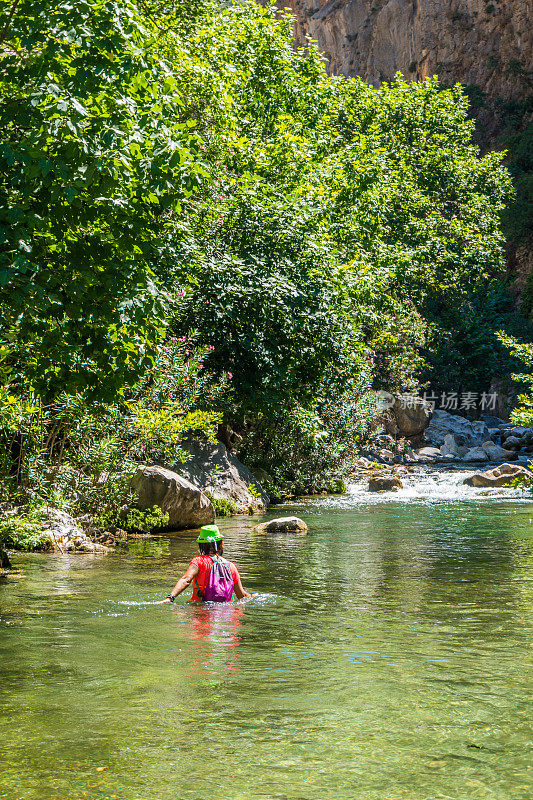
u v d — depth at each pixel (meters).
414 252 32.84
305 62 27.88
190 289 16.70
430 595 8.24
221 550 8.12
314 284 18.22
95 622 6.83
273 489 20.44
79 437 12.89
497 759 3.79
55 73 6.82
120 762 3.73
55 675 5.18
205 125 18.88
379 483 24.03
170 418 14.80
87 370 7.79
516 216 58.47
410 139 39.50
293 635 6.40
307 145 22.89
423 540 12.84
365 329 32.31
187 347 17.73
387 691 4.86
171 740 4.01
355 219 25.08
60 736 4.05
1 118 6.72
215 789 3.45
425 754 3.85
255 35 25.14
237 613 7.28
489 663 5.55
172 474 14.39
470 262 39.12
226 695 4.75
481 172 40.84
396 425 38.38
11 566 9.92
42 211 6.94
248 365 18.62
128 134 7.06
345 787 3.47
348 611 7.39
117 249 7.40
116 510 13.45
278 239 18.41
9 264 6.36
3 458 11.82
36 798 3.34
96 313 7.20
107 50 6.66
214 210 17.62
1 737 4.04
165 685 4.96
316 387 19.80
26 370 8.12
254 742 3.99
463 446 39.66
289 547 11.96
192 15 19.22
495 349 50.62
